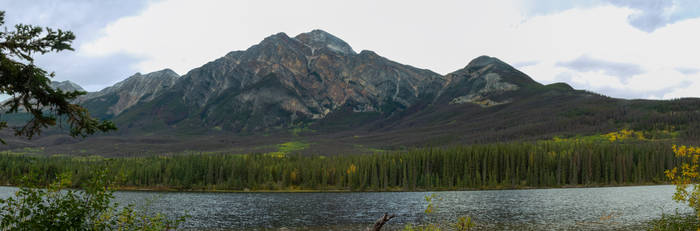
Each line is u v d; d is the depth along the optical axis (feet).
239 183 589.73
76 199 45.11
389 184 602.85
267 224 257.96
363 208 344.08
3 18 43.24
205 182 606.55
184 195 487.20
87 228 45.47
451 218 263.49
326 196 482.28
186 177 590.14
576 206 323.37
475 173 612.29
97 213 45.34
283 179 605.31
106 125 48.67
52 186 43.91
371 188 581.94
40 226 41.86
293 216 296.10
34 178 43.50
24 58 44.45
